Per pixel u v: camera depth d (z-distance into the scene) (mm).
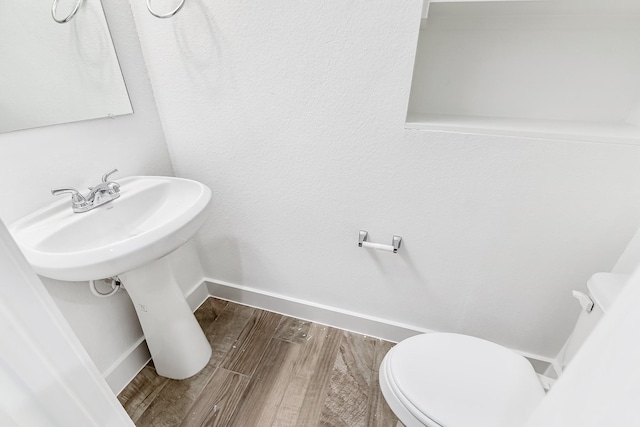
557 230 887
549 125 860
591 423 215
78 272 638
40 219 790
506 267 997
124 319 1116
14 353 272
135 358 1176
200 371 1193
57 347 309
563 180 819
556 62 875
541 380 779
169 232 743
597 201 815
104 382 374
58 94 819
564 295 972
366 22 791
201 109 1081
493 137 825
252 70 953
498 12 830
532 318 1051
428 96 1032
